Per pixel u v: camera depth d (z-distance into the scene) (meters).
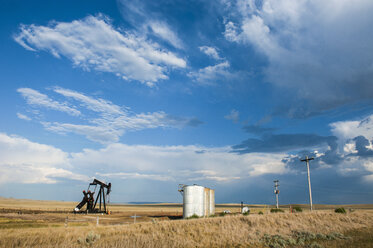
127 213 85.44
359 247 18.59
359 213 43.56
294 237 24.34
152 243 19.73
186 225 27.44
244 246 20.67
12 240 19.69
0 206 125.69
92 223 42.56
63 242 19.56
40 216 63.00
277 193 72.69
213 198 58.12
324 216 36.47
